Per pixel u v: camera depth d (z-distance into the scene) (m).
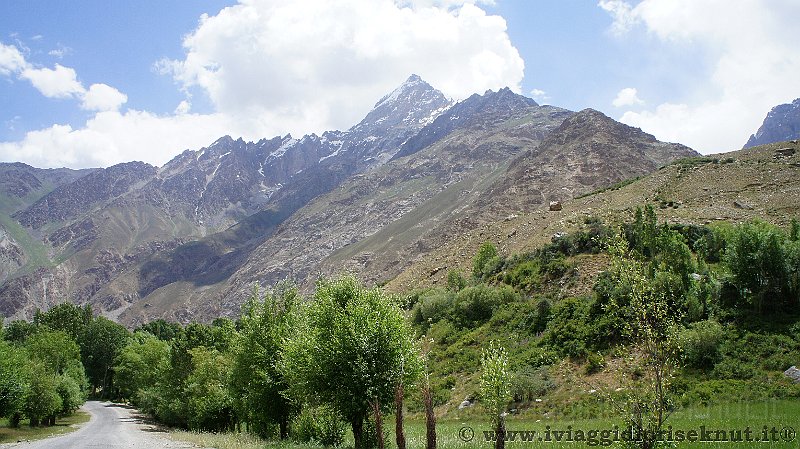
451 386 37.91
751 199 56.72
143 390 70.38
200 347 52.66
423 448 19.47
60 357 78.44
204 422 45.16
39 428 51.94
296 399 26.62
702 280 33.84
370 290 24.48
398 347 20.69
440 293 55.84
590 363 32.03
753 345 28.48
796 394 23.73
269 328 30.30
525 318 42.00
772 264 31.34
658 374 10.77
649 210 39.41
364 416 21.72
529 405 30.30
